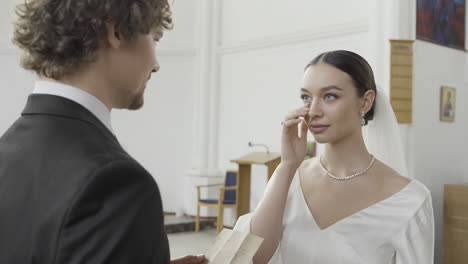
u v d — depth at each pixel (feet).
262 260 4.96
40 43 2.78
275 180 5.24
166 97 32.09
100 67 2.93
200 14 31.01
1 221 2.57
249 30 28.73
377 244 4.99
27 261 2.41
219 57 30.40
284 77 26.58
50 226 2.38
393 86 19.31
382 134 6.00
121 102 3.13
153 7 3.07
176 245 23.67
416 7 19.86
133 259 2.35
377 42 19.90
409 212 5.03
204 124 30.37
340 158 5.40
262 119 27.71
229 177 26.63
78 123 2.74
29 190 2.55
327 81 5.02
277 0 27.22
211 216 29.37
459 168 22.27
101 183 2.40
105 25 2.83
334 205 5.28
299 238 5.26
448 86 21.61
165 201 31.86
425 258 4.91
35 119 2.81
